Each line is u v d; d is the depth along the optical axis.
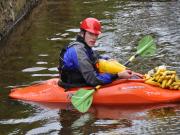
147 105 9.02
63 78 9.47
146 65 11.51
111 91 9.16
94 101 9.14
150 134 7.80
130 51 12.73
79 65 9.12
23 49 13.50
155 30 14.96
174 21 16.12
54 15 18.08
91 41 9.26
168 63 11.57
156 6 18.94
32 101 9.41
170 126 8.07
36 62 12.12
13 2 16.88
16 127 8.33
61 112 8.88
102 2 20.39
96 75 9.21
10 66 11.91
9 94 9.89
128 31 14.98
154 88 9.21
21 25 16.73
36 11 19.09
